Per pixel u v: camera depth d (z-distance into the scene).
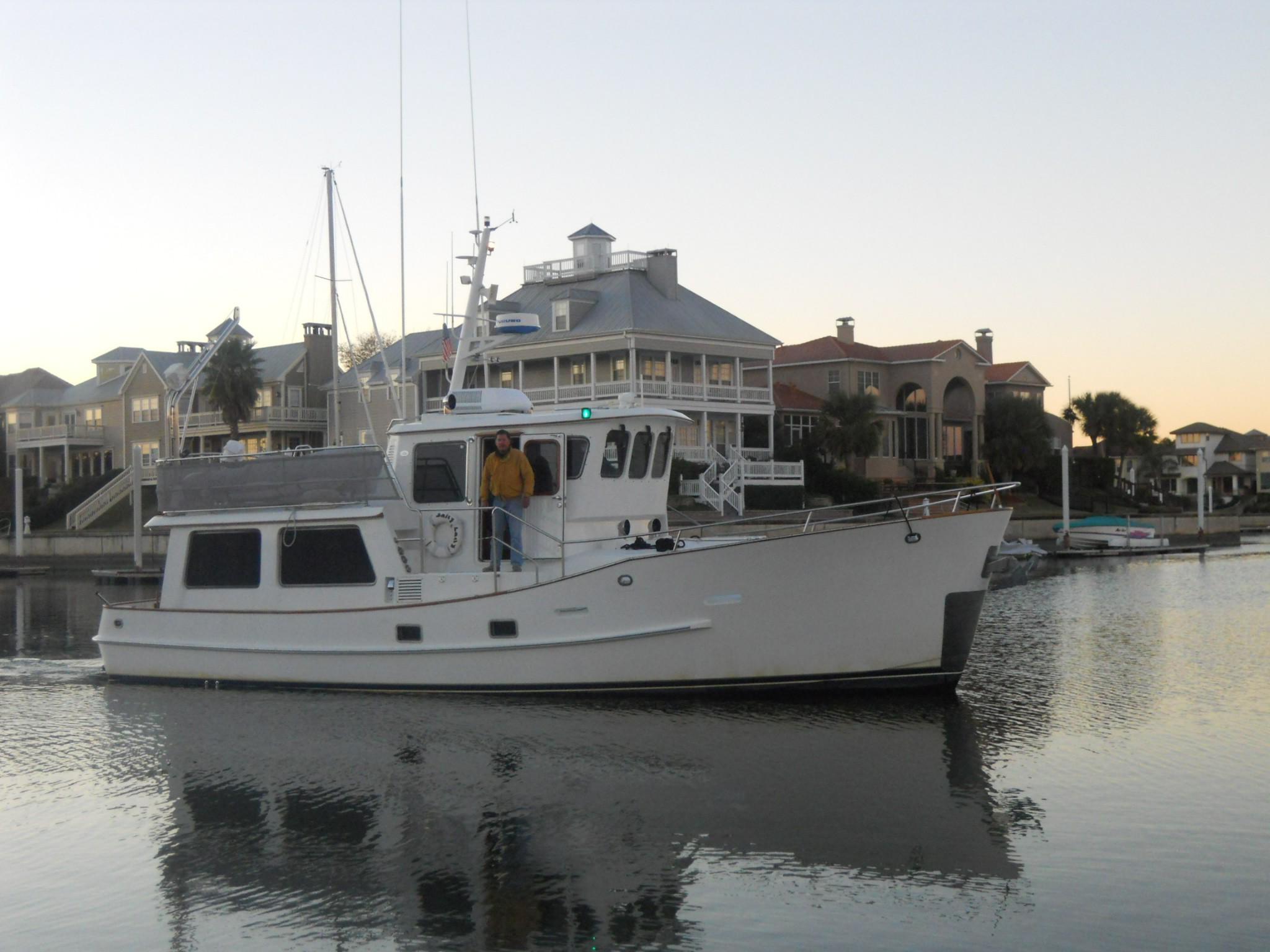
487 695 14.76
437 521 15.33
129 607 17.00
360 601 15.35
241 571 16.17
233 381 73.50
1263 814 10.40
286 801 11.12
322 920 8.47
